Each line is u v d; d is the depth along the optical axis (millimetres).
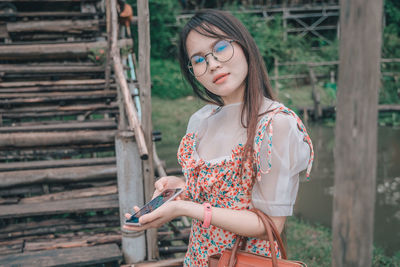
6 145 3539
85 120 4383
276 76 12508
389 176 6152
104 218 3287
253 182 1263
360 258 810
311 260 3613
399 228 4449
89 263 2547
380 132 9070
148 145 2473
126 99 2824
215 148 1346
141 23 2248
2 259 2578
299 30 15938
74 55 5199
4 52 5004
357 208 798
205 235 1377
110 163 3686
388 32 14273
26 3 5824
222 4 15586
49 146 3686
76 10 6062
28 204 3188
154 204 1354
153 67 12633
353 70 765
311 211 5004
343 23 771
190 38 1282
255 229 1218
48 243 2904
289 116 1221
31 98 4602
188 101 11781
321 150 7840
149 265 2652
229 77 1259
